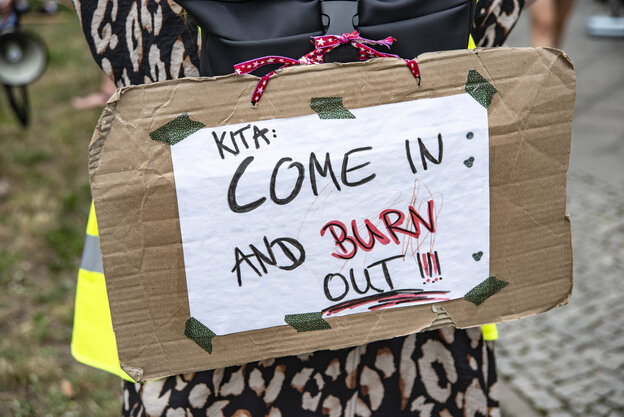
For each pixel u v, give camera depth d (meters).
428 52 1.16
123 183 1.10
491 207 1.19
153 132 1.09
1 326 2.58
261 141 1.11
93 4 1.24
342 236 1.15
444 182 1.16
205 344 1.17
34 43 2.94
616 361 2.40
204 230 1.12
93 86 5.14
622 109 4.89
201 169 1.11
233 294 1.15
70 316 2.63
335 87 1.12
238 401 1.30
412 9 1.16
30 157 3.90
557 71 1.16
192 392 1.28
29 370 2.33
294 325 1.18
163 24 1.24
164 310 1.15
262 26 1.14
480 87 1.15
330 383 1.33
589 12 7.70
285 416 1.33
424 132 1.14
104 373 2.36
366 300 1.19
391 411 1.36
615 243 3.16
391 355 1.33
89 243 1.34
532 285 1.24
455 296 1.21
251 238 1.13
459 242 1.19
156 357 1.17
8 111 4.60
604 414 2.16
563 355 2.45
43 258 3.03
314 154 1.12
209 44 1.14
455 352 1.34
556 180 1.20
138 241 1.12
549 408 2.20
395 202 1.15
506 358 2.46
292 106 1.11
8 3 2.81
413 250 1.18
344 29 1.16
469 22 1.19
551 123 1.18
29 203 3.41
